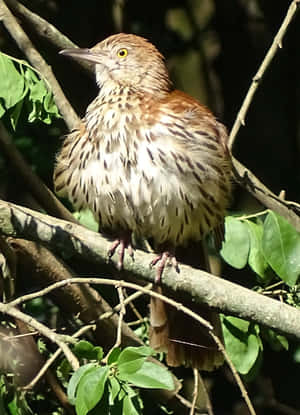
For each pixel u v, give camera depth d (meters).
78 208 10.79
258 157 16.62
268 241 9.99
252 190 10.58
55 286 8.82
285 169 16.58
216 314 10.41
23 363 9.47
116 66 10.95
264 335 10.76
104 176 10.34
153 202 10.34
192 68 16.89
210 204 10.52
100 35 15.26
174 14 16.97
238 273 14.60
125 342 10.70
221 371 14.91
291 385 14.80
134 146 10.30
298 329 9.41
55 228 9.27
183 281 9.49
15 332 9.97
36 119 10.08
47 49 12.75
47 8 14.64
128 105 10.52
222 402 14.88
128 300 10.10
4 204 9.19
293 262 9.98
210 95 16.92
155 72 10.93
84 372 7.80
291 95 16.91
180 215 10.45
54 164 11.86
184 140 10.33
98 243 9.41
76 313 10.82
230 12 17.19
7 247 10.32
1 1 11.02
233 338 10.29
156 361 10.50
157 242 10.90
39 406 10.28
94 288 11.81
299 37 16.92
